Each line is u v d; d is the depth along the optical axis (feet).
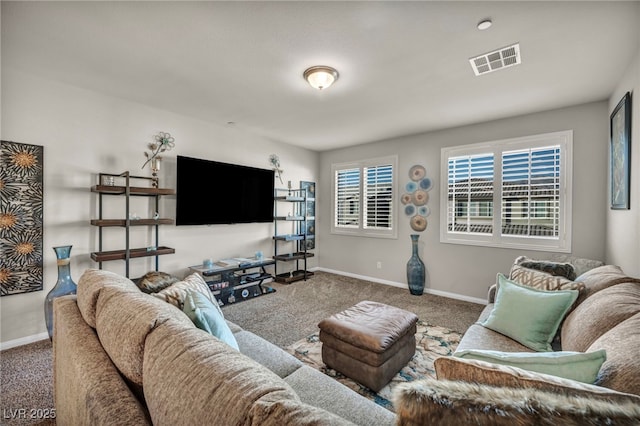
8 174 7.97
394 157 15.01
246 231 14.42
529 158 11.06
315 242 18.45
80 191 9.27
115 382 2.95
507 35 6.20
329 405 3.99
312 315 10.73
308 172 17.81
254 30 6.13
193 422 2.07
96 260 8.79
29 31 6.21
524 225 11.22
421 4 5.30
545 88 8.80
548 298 5.71
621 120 7.75
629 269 7.36
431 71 7.80
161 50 6.95
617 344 3.28
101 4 5.35
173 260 11.69
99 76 8.37
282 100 10.02
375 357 6.01
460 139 12.82
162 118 11.21
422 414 1.86
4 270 7.95
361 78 8.25
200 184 12.10
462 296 12.75
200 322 4.41
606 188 9.66
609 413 1.74
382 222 15.43
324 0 5.22
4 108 7.89
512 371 2.49
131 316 3.36
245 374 2.29
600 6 5.28
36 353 7.75
